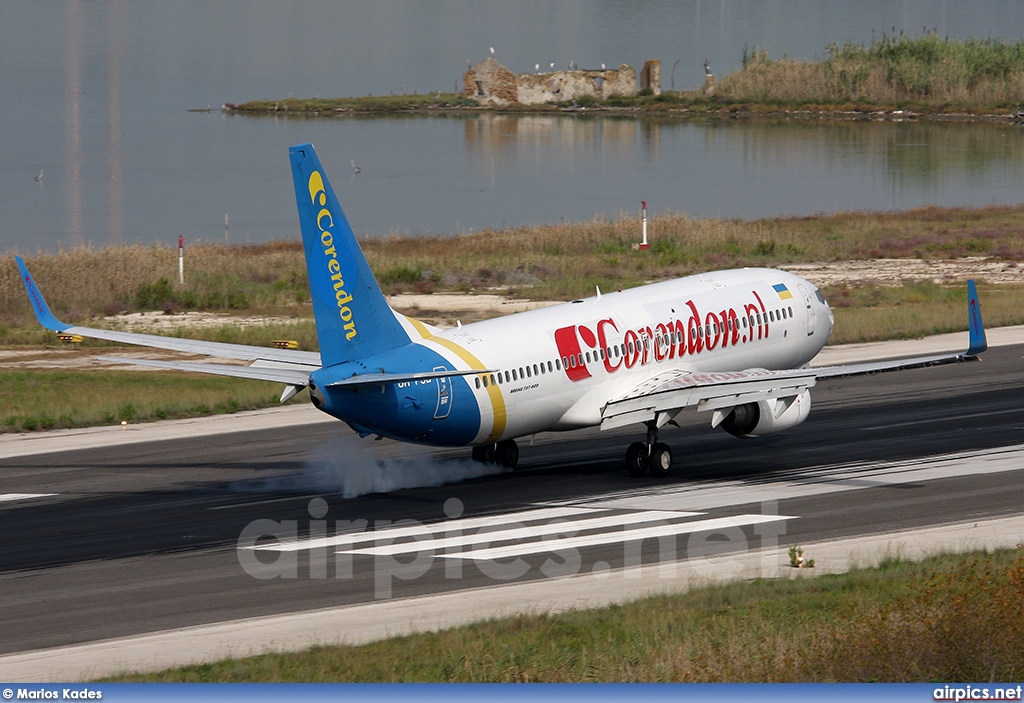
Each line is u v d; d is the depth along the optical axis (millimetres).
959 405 165000
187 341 129250
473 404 120688
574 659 72688
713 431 153750
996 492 119562
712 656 71000
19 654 79438
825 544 102875
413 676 70875
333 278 113625
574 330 131625
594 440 149125
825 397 173500
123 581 95750
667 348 140250
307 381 113625
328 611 87438
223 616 86812
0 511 118875
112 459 141375
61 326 129875
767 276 158000
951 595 75500
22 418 159750
